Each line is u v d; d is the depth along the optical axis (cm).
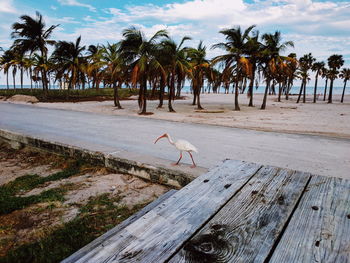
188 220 160
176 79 2272
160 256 125
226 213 168
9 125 1237
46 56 3512
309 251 127
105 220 448
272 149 837
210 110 2548
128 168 656
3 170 771
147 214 168
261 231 146
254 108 3011
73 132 1082
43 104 2752
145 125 1344
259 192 203
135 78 1805
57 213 479
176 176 561
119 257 125
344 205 178
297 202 185
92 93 4688
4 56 4756
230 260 121
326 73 5850
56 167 774
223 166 272
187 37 2047
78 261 122
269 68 2828
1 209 491
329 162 695
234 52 2577
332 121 1697
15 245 384
